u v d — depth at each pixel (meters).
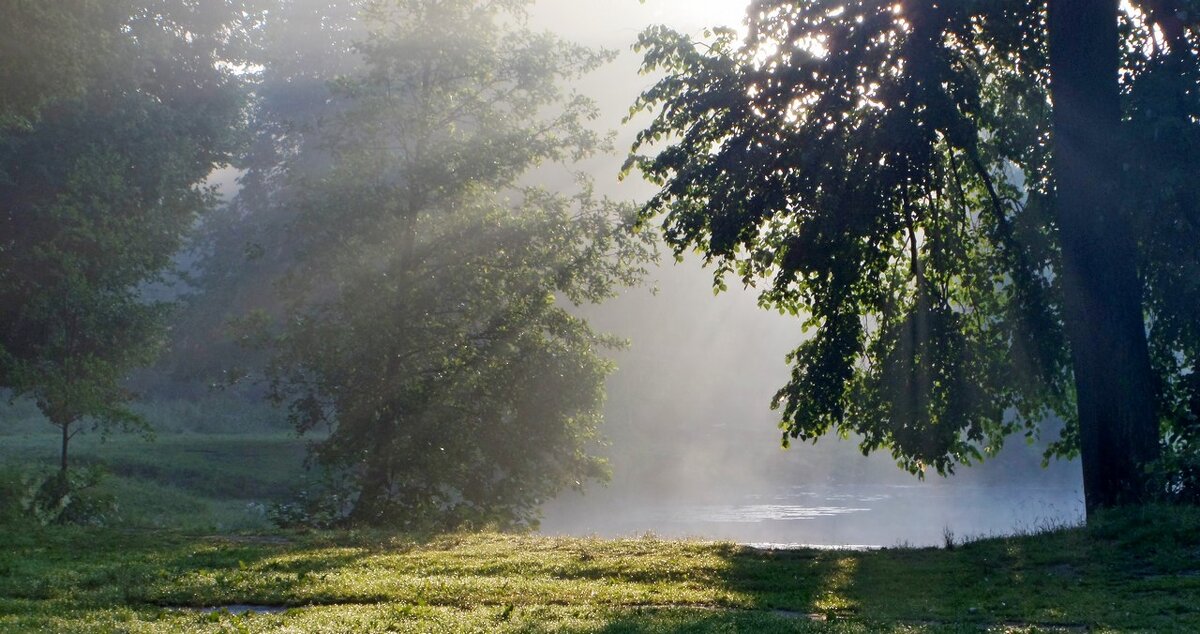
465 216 25.62
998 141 19.19
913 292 18.97
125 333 25.55
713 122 17.66
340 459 25.22
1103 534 13.45
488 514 25.14
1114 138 15.27
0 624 9.44
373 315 24.62
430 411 24.84
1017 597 10.88
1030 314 18.48
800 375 19.20
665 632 8.96
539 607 10.61
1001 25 16.92
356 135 26.00
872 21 15.96
